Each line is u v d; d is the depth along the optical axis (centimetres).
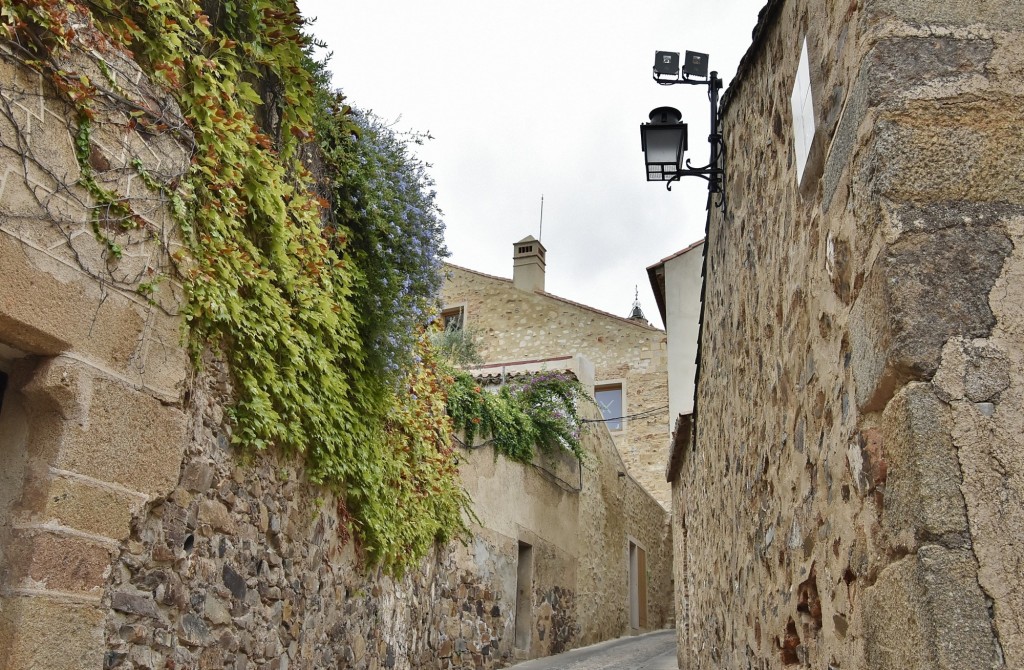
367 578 609
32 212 301
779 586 335
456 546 948
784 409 325
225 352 414
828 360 253
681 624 1028
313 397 495
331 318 511
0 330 294
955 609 166
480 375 1442
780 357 335
